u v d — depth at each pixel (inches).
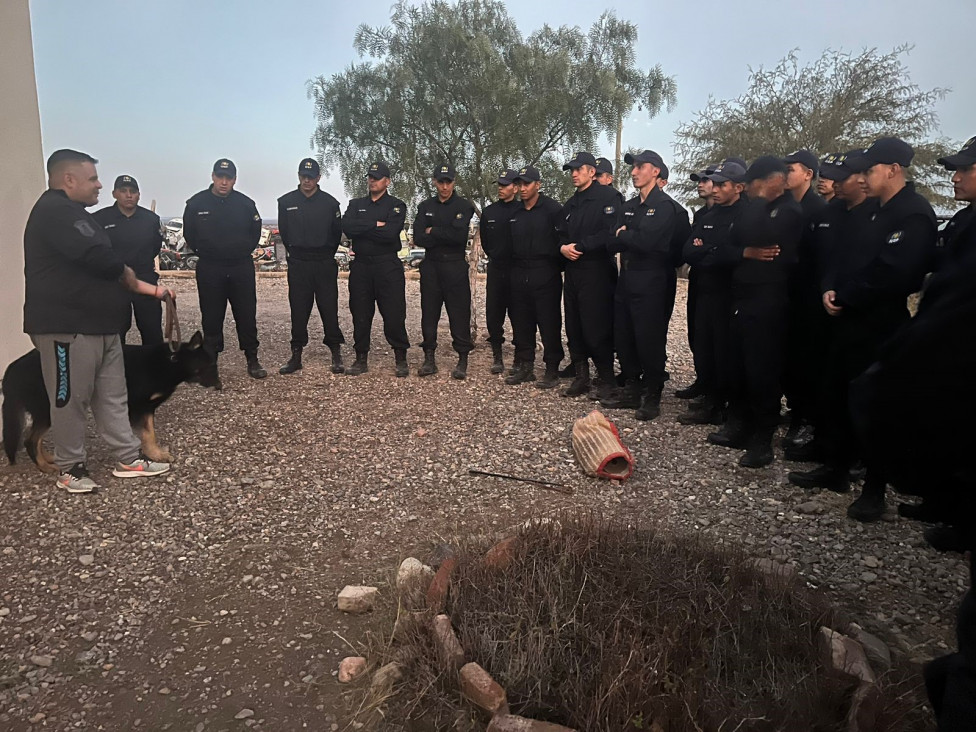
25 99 217.2
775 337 181.8
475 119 305.0
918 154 585.3
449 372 289.4
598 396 246.5
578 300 242.8
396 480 184.2
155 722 98.6
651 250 216.7
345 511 166.1
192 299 510.9
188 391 257.3
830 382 166.1
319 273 278.8
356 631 118.5
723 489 175.8
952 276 55.3
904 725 87.0
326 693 104.0
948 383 53.3
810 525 154.2
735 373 196.1
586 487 178.1
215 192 264.8
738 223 183.6
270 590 131.1
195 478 182.9
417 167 316.8
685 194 670.5
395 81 302.4
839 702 90.1
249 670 109.3
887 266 147.6
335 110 318.3
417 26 306.3
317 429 220.7
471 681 93.6
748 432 202.1
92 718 99.3
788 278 185.0
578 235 237.3
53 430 169.6
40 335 164.1
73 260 160.1
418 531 155.3
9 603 126.0
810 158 197.6
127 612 124.0
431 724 94.6
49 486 174.1
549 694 93.6
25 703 102.0
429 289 277.3
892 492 172.1
